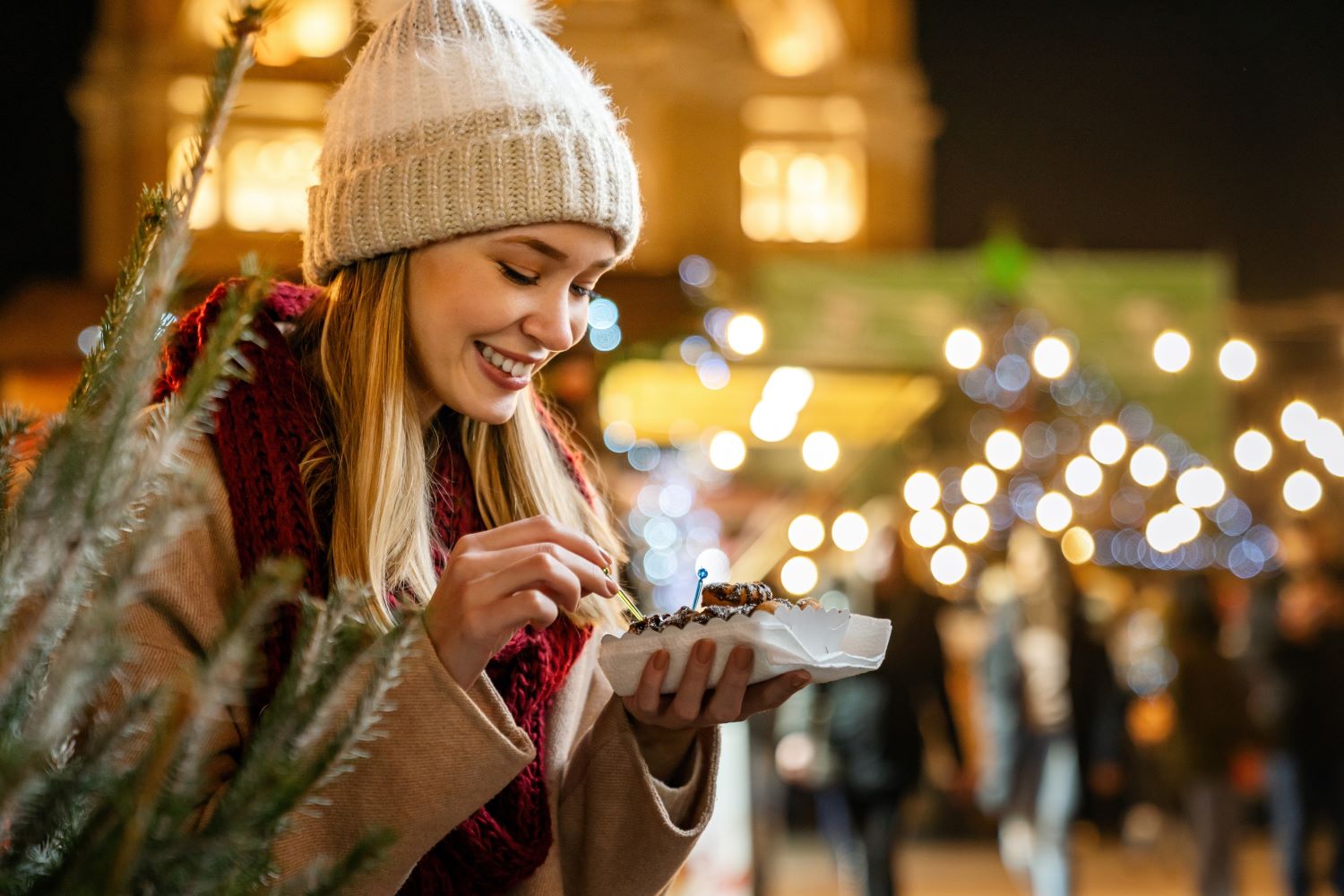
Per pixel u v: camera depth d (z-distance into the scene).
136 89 12.51
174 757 0.93
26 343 6.88
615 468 6.54
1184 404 9.25
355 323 1.65
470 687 1.44
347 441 1.61
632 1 12.96
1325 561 7.48
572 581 1.41
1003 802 7.19
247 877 0.98
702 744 1.76
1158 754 7.77
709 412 7.95
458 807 1.40
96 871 0.91
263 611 0.92
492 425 1.84
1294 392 13.89
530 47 1.68
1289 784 7.41
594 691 1.88
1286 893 7.46
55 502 0.92
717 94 13.16
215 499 1.52
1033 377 9.05
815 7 13.95
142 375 0.95
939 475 10.17
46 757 0.95
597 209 1.63
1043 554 7.34
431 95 1.63
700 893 6.27
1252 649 7.51
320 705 0.99
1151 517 10.16
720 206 13.09
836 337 8.51
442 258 1.62
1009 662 7.16
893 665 6.65
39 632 0.90
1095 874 9.60
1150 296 9.21
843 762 6.62
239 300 0.99
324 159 1.70
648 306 6.39
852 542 8.32
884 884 6.58
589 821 1.72
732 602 1.68
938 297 8.72
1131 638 9.90
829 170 13.90
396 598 1.60
